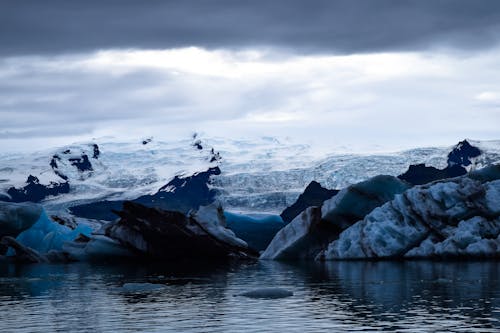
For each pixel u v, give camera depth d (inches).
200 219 2854.3
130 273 2183.8
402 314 1158.3
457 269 2018.9
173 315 1192.8
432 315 1143.0
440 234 2517.2
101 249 2854.3
